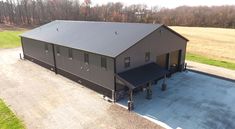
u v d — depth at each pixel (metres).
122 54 16.62
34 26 91.75
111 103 16.77
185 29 81.44
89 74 19.16
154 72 18.50
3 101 17.00
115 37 19.70
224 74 24.47
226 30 79.62
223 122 14.22
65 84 20.83
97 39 20.52
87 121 14.20
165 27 20.89
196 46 46.59
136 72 17.73
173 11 127.00
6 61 29.97
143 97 17.86
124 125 13.74
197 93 18.84
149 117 14.73
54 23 32.97
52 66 24.73
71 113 15.22
